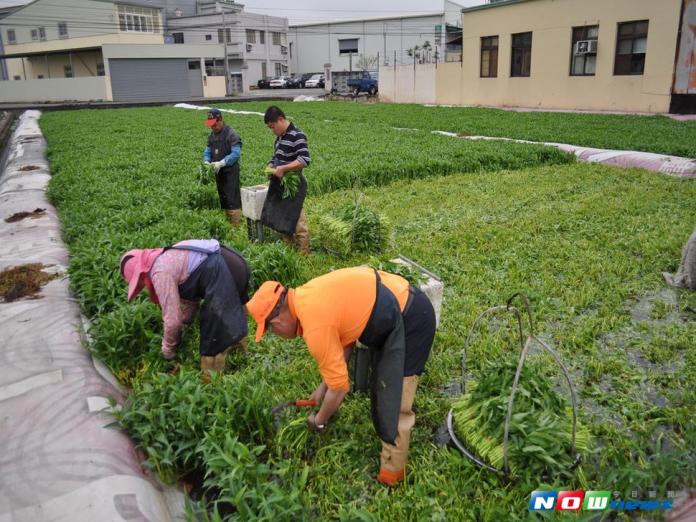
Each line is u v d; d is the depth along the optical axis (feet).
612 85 94.89
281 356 17.22
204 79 193.47
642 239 26.32
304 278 22.40
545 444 11.71
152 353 16.71
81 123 88.38
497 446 12.20
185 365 16.65
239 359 17.10
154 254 14.82
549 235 27.61
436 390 15.48
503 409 12.34
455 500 11.53
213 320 15.07
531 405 12.58
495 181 40.50
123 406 14.39
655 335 18.04
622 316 19.36
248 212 26.91
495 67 116.06
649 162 45.01
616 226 28.68
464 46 121.60
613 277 22.31
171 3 262.47
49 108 138.00
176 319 14.80
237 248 23.26
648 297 21.20
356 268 11.99
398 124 82.07
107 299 19.29
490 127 73.20
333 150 52.03
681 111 88.02
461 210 32.42
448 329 18.39
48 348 17.03
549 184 39.06
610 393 15.33
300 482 11.48
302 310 11.23
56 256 25.25
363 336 11.38
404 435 11.88
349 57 259.19
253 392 13.52
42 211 34.12
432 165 43.68
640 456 12.56
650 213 31.19
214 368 15.78
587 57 98.43
